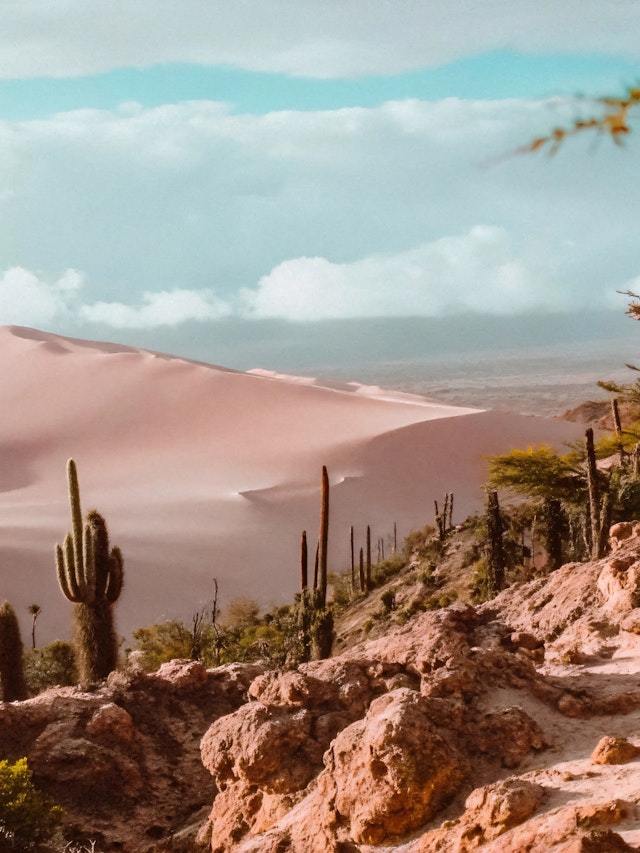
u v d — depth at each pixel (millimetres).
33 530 105375
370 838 8523
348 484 136750
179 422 173125
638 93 2350
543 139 2404
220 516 117250
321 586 35781
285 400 176000
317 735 11203
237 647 37375
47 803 15555
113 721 18969
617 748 8609
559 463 37562
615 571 15844
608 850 6184
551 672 12828
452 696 10773
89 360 199375
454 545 52688
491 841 7359
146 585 92250
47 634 77812
